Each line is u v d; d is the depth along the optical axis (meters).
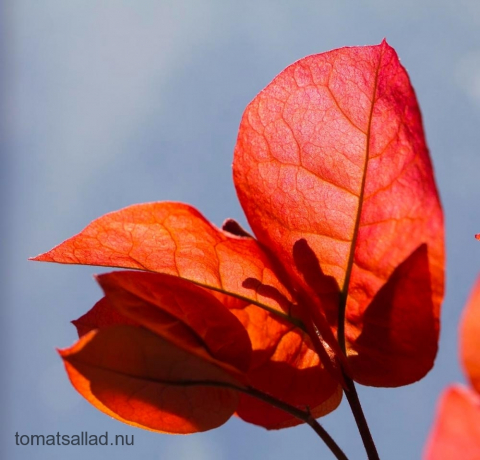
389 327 0.29
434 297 0.28
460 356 0.26
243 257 0.30
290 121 0.29
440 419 0.26
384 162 0.29
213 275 0.30
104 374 0.29
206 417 0.29
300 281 0.30
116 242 0.29
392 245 0.29
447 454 0.26
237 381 0.29
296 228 0.29
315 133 0.29
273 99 0.29
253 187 0.30
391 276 0.29
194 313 0.29
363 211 0.29
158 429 0.29
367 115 0.29
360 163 0.29
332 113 0.29
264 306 0.30
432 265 0.28
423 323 0.29
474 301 0.26
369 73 0.29
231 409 0.29
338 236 0.29
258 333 0.30
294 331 0.30
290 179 0.29
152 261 0.30
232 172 0.30
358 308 0.29
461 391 0.26
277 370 0.30
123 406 0.29
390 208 0.29
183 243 0.29
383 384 0.29
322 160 0.29
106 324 0.30
